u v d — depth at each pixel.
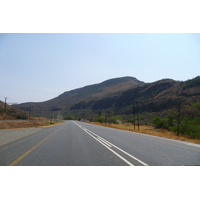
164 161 7.99
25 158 8.44
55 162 7.73
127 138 18.08
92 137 18.50
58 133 23.27
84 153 9.72
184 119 34.59
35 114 144.62
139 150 10.79
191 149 11.55
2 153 9.59
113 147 11.90
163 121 53.91
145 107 96.25
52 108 189.88
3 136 19.02
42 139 16.38
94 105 169.88
